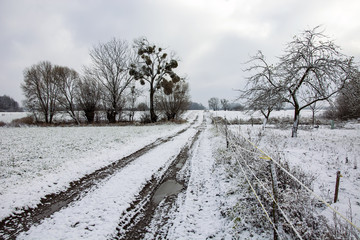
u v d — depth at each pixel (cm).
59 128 2095
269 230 363
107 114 3150
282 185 452
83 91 3127
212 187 590
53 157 873
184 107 3606
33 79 3278
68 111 3272
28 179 630
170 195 556
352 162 819
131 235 387
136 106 3400
